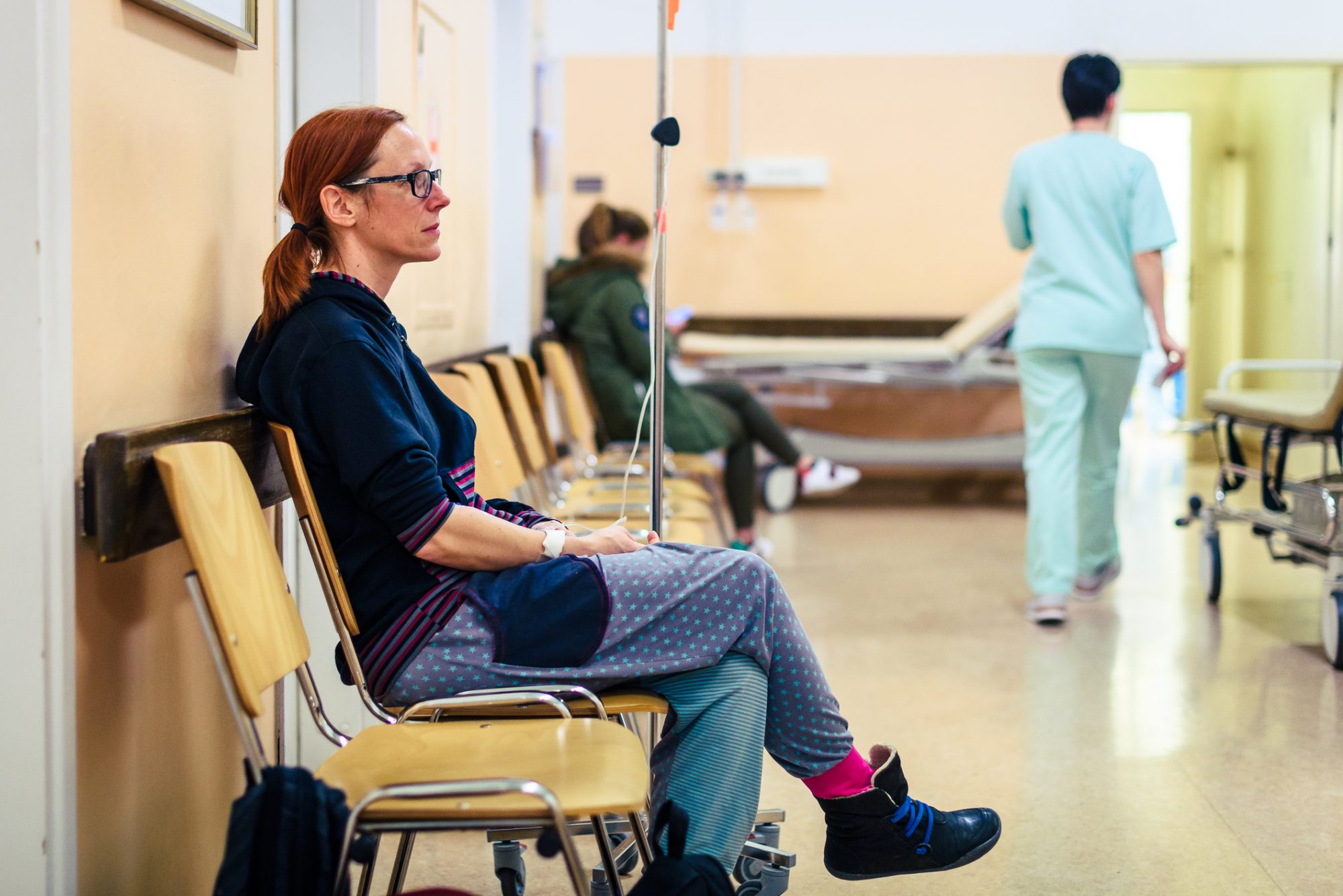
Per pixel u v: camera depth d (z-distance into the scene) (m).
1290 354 7.52
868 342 6.23
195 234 1.81
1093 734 2.88
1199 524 5.72
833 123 6.55
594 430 4.75
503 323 4.58
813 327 6.62
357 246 1.83
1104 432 4.11
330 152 1.78
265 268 1.78
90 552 1.48
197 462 1.46
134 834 1.62
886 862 1.85
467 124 3.70
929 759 2.73
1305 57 6.43
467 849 2.28
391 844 2.29
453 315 3.52
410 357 1.89
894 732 2.91
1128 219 3.86
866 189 6.59
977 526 5.81
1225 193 8.59
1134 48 6.46
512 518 2.00
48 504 1.38
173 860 1.77
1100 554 4.22
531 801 1.37
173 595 1.76
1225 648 3.61
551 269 4.87
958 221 6.59
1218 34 6.44
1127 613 4.06
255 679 1.43
